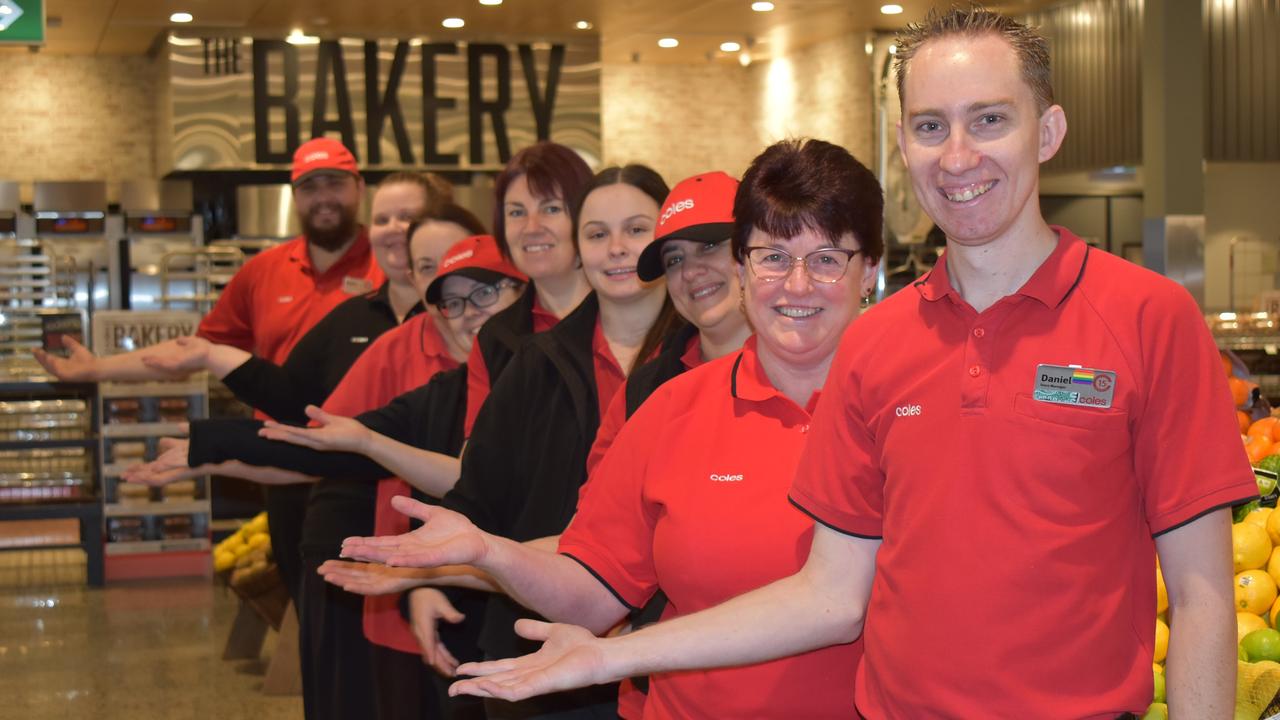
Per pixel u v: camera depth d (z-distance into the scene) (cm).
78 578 755
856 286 190
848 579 168
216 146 1042
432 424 317
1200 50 802
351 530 361
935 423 154
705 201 223
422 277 352
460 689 159
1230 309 973
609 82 1252
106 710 499
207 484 753
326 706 358
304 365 405
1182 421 145
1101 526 147
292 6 974
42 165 1159
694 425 196
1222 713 143
